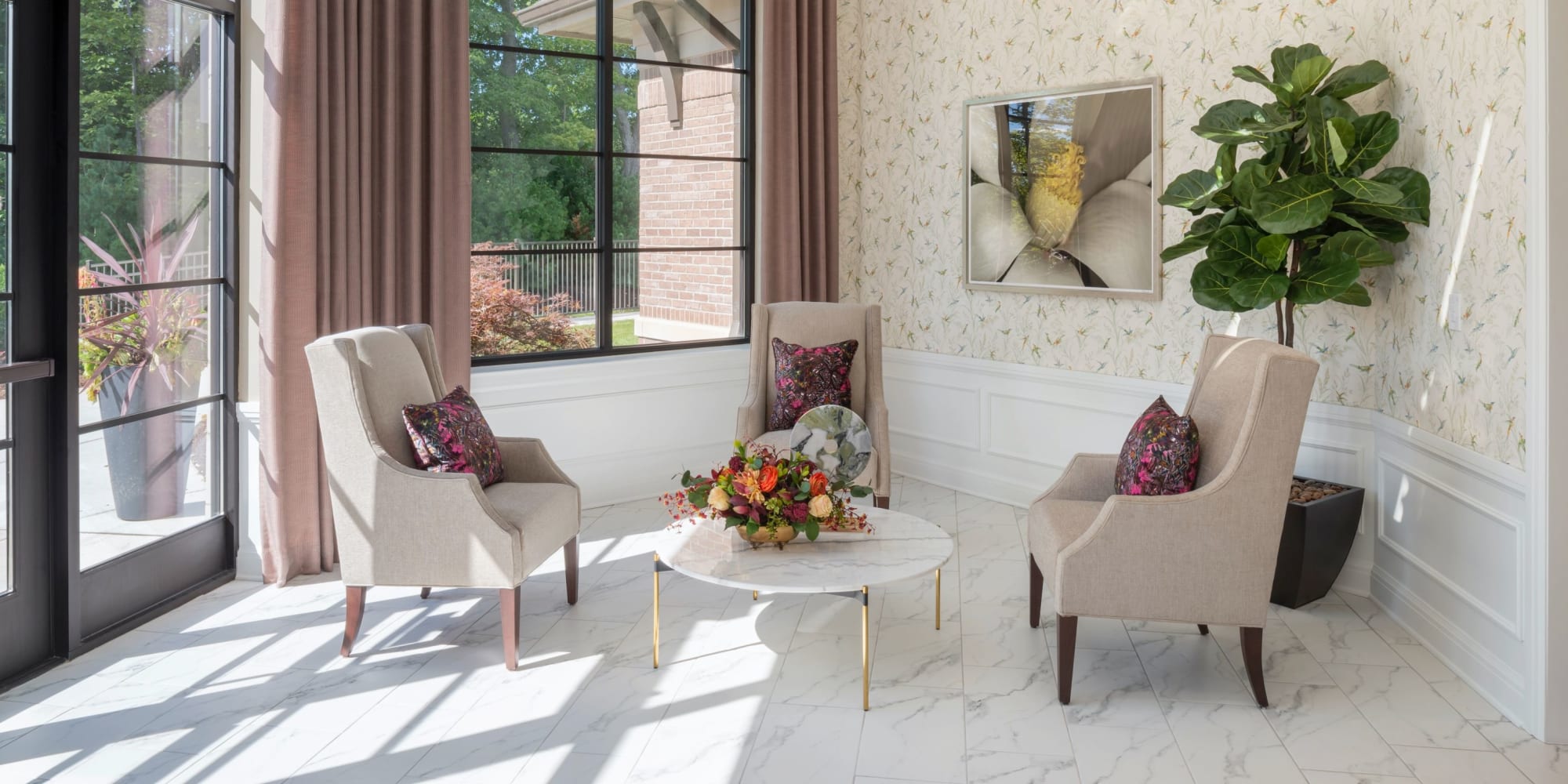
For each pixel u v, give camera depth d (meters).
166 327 3.88
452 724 2.98
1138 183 4.74
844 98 6.14
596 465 5.40
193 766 2.73
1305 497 3.88
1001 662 3.43
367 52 4.27
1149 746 2.86
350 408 3.38
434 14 4.56
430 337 4.03
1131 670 3.37
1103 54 4.86
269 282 4.03
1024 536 4.91
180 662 3.42
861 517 3.49
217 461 4.18
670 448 5.67
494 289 5.15
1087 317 5.07
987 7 5.38
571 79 5.34
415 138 4.52
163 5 3.78
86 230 3.52
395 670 3.36
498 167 5.12
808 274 5.93
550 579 4.28
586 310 5.48
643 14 5.55
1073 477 3.69
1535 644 2.89
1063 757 2.79
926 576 4.33
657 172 5.66
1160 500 3.04
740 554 3.28
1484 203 3.20
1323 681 3.28
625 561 4.53
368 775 2.68
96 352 3.57
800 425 3.94
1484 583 3.20
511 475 3.99
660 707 3.10
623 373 5.43
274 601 4.00
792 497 3.32
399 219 4.57
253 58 4.05
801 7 5.76
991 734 2.93
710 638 3.64
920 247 5.90
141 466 3.79
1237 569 3.04
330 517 4.33
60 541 3.39
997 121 5.34
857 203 6.26
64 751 2.80
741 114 5.94
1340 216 3.58
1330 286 3.56
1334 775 2.69
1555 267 2.78
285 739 2.88
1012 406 5.47
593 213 5.47
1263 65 4.25
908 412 6.10
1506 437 3.07
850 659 3.46
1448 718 3.02
